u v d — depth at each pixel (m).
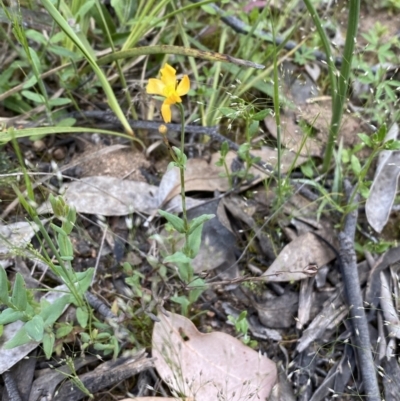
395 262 0.36
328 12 0.48
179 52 0.33
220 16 0.43
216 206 0.37
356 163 0.36
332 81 0.34
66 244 0.27
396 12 0.49
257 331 0.34
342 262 0.35
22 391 0.30
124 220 0.37
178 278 0.35
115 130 0.41
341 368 0.33
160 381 0.32
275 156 0.40
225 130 0.42
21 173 0.33
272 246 0.36
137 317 0.33
